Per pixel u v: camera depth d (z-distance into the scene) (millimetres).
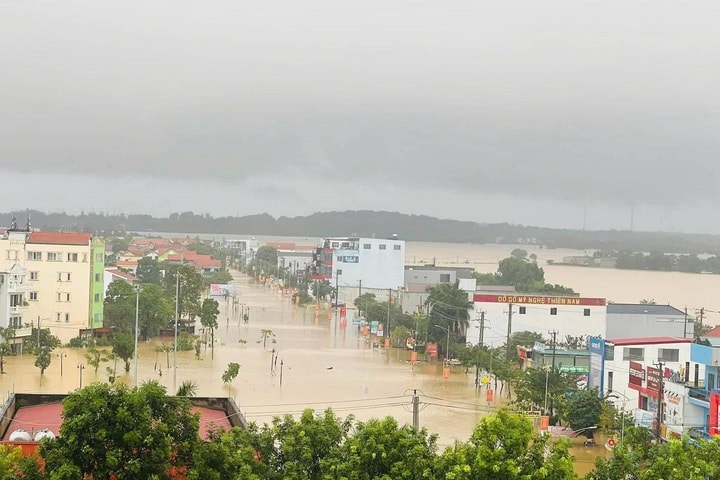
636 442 70688
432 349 135125
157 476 39031
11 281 130625
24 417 53906
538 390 96750
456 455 42875
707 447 44500
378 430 44500
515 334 137250
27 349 130500
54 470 38969
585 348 130875
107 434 39719
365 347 145000
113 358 112125
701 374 82625
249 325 169625
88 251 143625
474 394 105562
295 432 45906
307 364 123750
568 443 43938
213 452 41812
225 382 104625
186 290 155625
